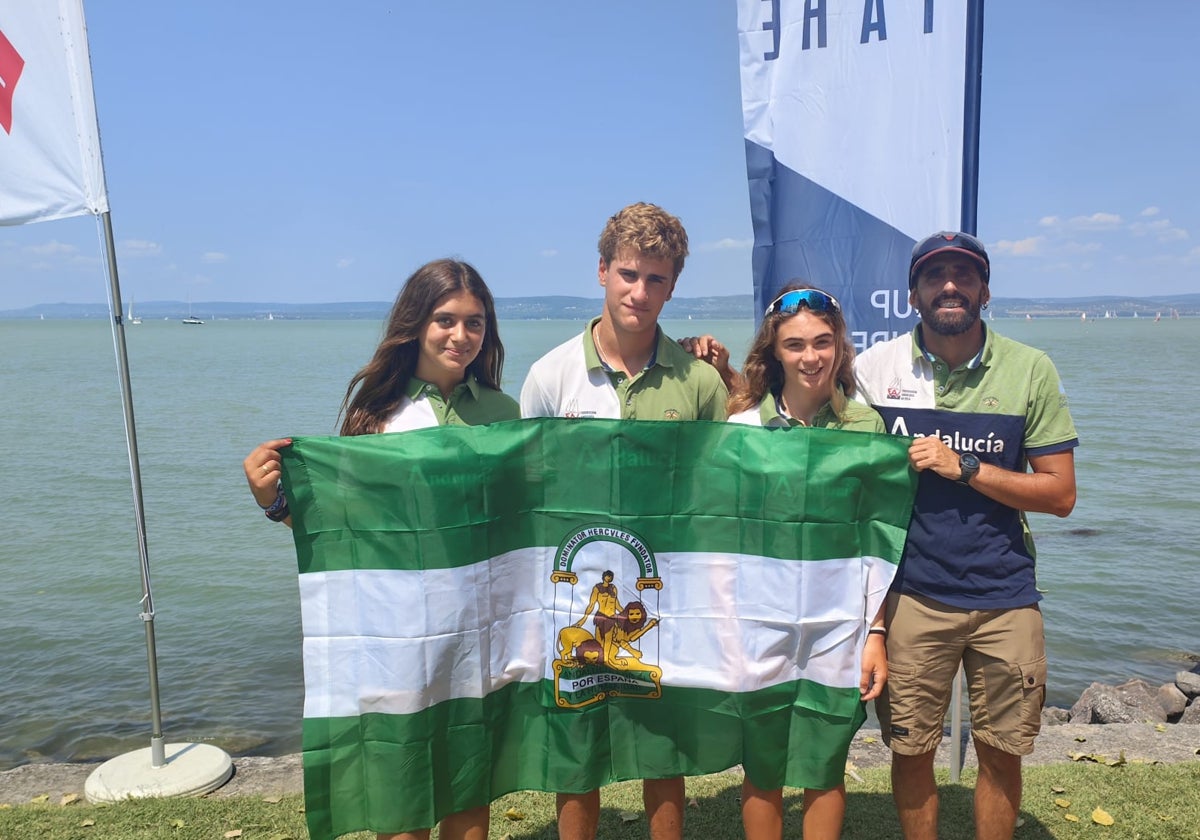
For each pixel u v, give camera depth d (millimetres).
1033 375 3268
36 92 4902
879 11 4504
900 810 3521
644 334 3447
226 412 35969
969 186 4438
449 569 3121
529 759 3342
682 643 3291
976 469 3152
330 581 3152
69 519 16922
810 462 3203
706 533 3279
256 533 15695
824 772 3244
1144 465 23906
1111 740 5477
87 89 4922
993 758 3398
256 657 9828
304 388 48094
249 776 5328
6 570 13398
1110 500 19234
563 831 3404
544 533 3307
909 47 4465
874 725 7426
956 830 4223
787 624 3230
